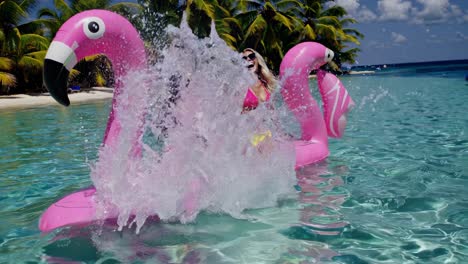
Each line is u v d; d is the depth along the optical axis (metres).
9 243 2.34
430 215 2.68
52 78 2.50
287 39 31.80
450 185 3.33
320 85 4.51
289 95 4.29
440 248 2.19
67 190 3.46
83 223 2.53
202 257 2.12
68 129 7.25
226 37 23.42
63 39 2.52
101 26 2.58
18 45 17.61
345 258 2.09
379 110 9.15
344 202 2.97
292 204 2.94
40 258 2.15
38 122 8.34
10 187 3.56
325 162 4.19
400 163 4.11
